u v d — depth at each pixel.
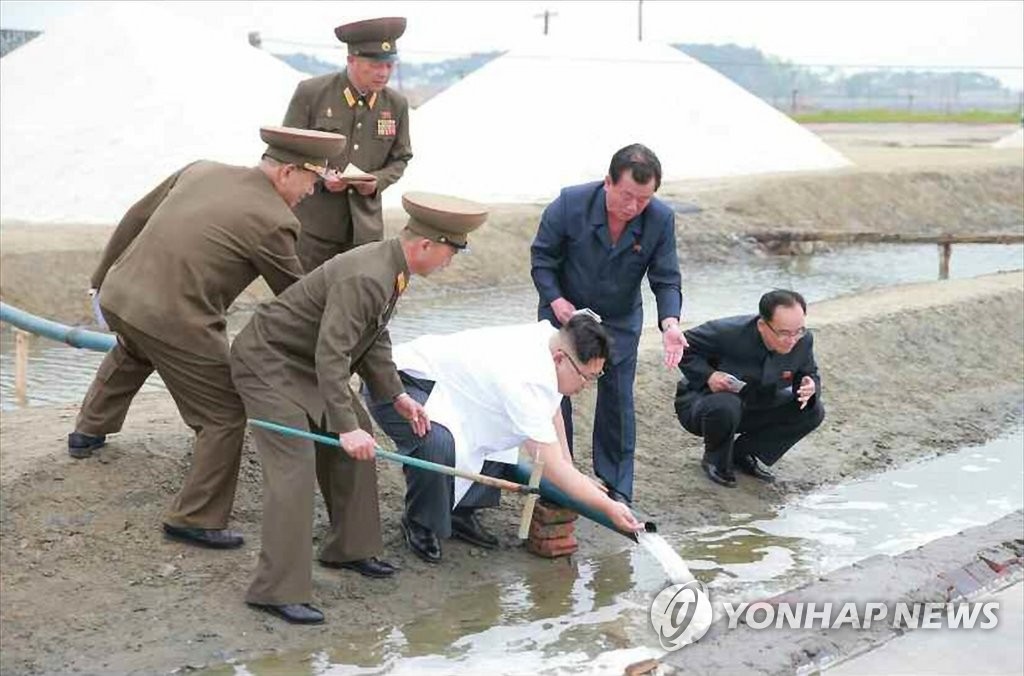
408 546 5.86
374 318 5.06
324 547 5.58
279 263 5.23
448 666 4.91
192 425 5.41
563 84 23.98
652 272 6.25
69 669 4.71
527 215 17.75
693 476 7.15
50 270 13.35
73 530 5.44
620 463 6.44
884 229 22.09
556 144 22.59
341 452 5.43
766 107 26.75
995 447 8.26
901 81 136.50
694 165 23.56
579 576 5.90
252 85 20.34
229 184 5.23
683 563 5.54
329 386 4.93
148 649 4.86
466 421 5.65
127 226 5.58
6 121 19.31
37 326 6.30
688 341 6.84
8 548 5.29
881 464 7.75
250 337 5.16
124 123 18.72
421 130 22.73
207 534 5.46
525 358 5.35
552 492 5.36
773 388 6.81
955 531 6.60
